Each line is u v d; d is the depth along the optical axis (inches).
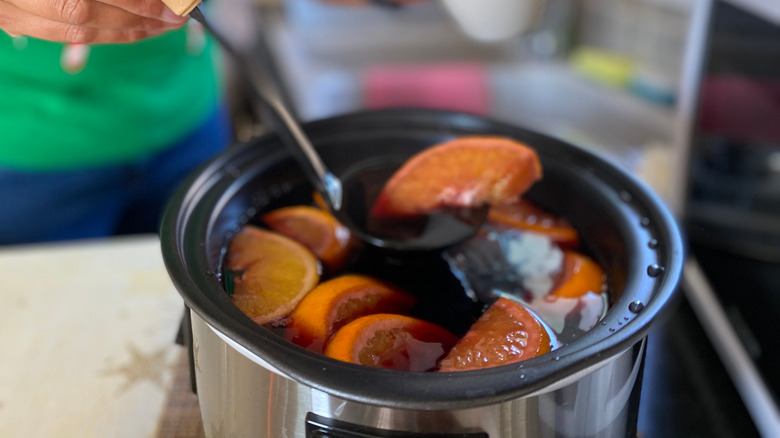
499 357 17.5
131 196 35.2
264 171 22.1
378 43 51.2
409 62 52.2
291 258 20.2
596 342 16.1
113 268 27.3
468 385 15.3
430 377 15.5
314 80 48.4
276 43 55.9
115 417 22.2
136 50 30.8
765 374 25.0
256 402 17.2
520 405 16.2
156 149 33.4
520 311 18.7
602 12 50.0
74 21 19.0
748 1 26.4
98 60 29.9
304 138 21.4
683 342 27.9
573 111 49.1
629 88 45.2
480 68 49.8
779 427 23.8
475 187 21.6
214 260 19.4
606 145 44.9
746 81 27.2
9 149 30.0
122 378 23.3
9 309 25.4
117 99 31.1
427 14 51.3
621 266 19.3
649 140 43.2
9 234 32.3
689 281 30.1
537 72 49.5
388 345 17.7
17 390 22.8
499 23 21.3
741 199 28.9
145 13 19.0
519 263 20.6
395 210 21.5
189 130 35.3
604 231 20.6
